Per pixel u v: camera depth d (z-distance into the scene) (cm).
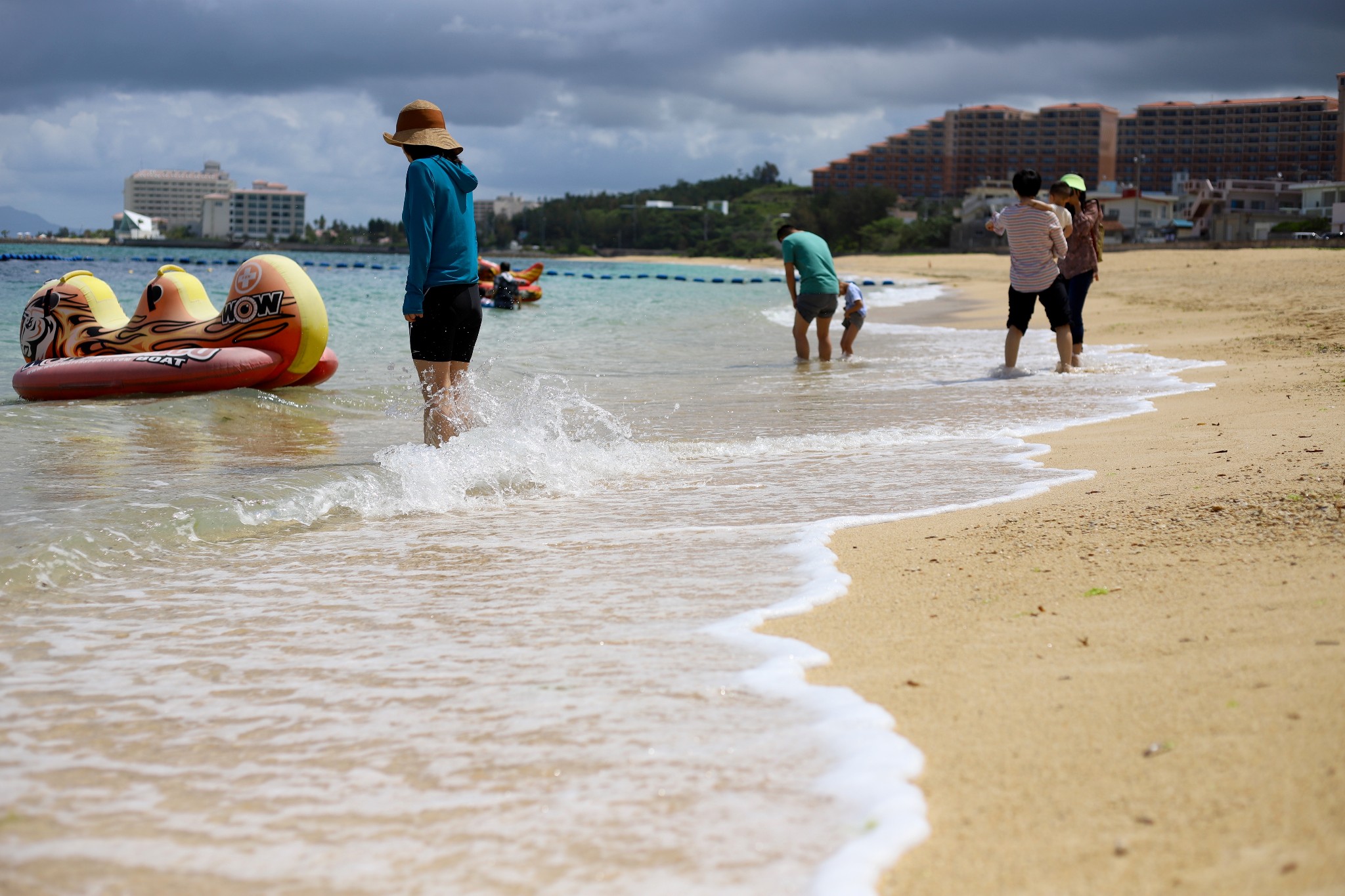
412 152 653
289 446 693
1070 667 255
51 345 1001
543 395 779
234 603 357
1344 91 12706
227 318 948
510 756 229
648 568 391
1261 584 303
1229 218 8694
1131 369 1056
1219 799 183
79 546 415
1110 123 17350
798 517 471
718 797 205
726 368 1211
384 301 2445
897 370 1159
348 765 228
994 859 174
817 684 261
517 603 349
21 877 185
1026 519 430
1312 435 563
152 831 201
